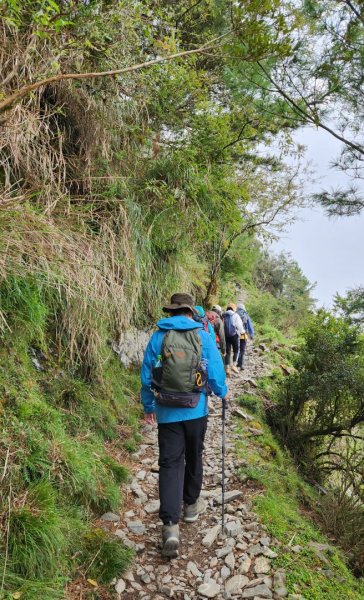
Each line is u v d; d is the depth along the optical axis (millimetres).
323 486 6207
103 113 4723
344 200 6574
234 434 5730
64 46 3521
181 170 5340
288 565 3057
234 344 9523
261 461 4973
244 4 3137
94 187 4707
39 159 4109
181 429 3223
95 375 4715
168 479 3107
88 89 4586
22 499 2619
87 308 4074
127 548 3035
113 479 3797
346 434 6441
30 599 2201
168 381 3125
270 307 20797
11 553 2352
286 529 3551
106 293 4023
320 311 7211
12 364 3285
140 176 5340
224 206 6168
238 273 15414
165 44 3648
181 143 5609
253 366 10312
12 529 2426
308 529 3779
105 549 2893
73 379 4184
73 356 4336
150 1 4262
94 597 2588
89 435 3984
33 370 3645
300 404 6895
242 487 4199
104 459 3891
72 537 2816
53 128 4602
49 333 4055
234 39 3381
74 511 3039
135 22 3980
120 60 4223
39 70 3537
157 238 5578
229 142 6117
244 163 9758
